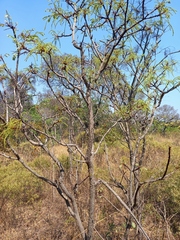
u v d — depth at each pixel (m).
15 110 1.50
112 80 2.18
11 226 3.62
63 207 3.96
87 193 3.70
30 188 4.33
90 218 1.58
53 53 1.46
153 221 3.29
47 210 4.00
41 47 1.37
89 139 1.61
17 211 4.00
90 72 1.79
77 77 1.79
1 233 3.47
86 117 2.38
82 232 1.61
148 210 3.25
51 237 3.30
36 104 1.87
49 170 5.09
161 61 1.94
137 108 1.80
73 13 1.60
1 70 1.53
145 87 1.88
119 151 5.71
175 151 5.04
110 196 3.80
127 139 2.32
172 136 8.02
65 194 1.80
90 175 1.59
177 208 3.39
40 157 5.68
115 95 2.15
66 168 4.99
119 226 3.24
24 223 3.70
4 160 6.57
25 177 4.43
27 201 4.24
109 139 2.51
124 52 2.22
